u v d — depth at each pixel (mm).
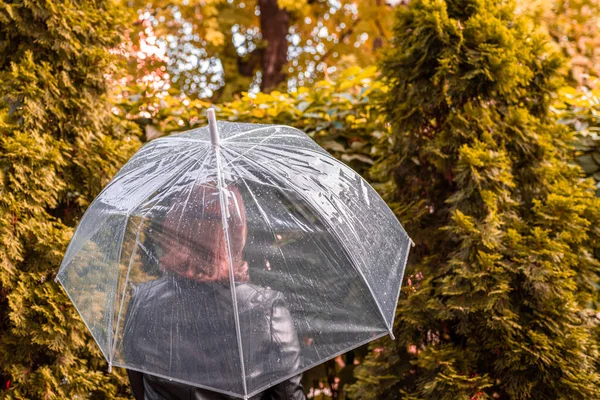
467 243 3338
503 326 3283
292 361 1965
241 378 1914
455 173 3562
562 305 3318
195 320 1967
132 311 2047
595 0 8188
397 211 3654
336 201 2146
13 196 3303
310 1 12133
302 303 2002
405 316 3490
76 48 3705
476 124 3520
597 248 4016
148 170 2207
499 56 3410
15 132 3352
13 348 3389
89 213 2285
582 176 4242
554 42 7613
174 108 4820
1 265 3217
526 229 3480
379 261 2180
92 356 3602
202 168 2088
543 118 3732
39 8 3574
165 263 2012
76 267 2225
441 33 3447
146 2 10555
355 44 12969
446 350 3377
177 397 2166
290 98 4863
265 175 2078
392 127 3773
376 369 3670
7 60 3721
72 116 3744
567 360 3232
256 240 1989
